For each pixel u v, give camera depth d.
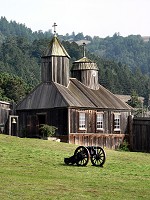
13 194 18.81
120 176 25.66
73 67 56.97
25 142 38.62
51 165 28.16
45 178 23.17
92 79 56.09
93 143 50.59
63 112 48.62
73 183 22.17
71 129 48.44
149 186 22.81
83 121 49.81
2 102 47.72
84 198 18.92
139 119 54.25
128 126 54.59
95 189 21.02
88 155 28.88
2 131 47.75
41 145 38.12
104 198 19.19
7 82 100.44
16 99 98.75
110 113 52.97
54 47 52.34
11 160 28.70
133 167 30.53
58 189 20.39
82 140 49.41
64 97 48.81
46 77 51.53
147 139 53.47
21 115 51.31
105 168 28.72
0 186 20.22
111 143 52.59
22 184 20.94
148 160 37.12
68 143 43.88
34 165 27.48
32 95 51.38
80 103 49.84
